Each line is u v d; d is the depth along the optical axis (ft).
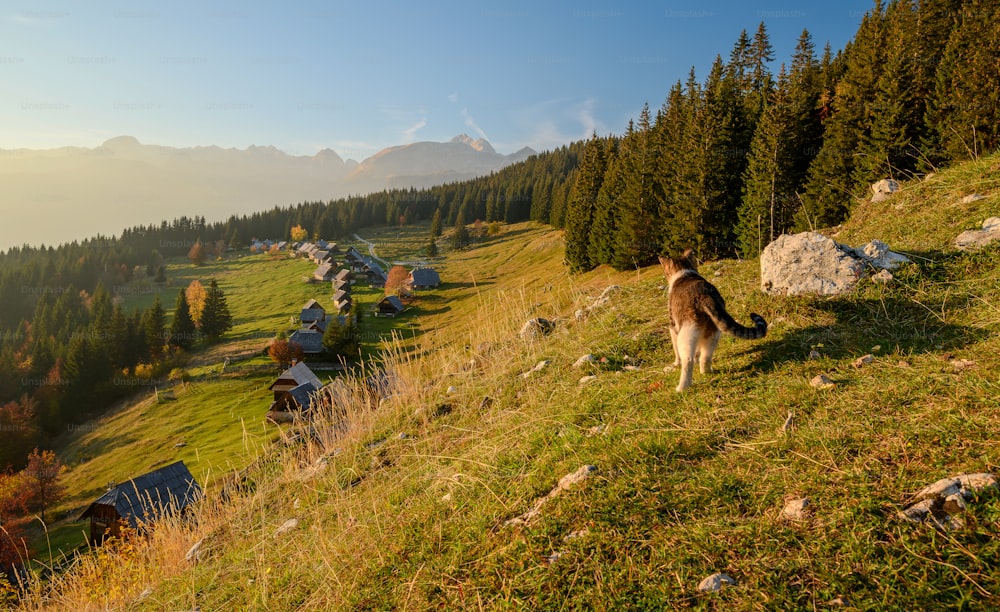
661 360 21.79
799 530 10.16
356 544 15.76
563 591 10.43
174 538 24.64
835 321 19.77
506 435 19.19
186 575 19.43
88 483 142.41
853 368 16.19
